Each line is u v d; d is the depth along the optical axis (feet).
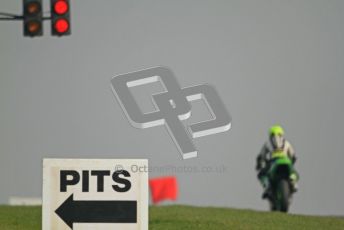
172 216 229.86
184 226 211.82
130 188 143.43
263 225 215.92
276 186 250.37
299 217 234.17
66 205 142.61
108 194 143.13
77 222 142.72
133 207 143.33
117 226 143.02
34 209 251.60
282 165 247.91
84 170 143.02
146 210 143.43
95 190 143.02
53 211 142.41
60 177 142.72
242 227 210.59
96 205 143.02
